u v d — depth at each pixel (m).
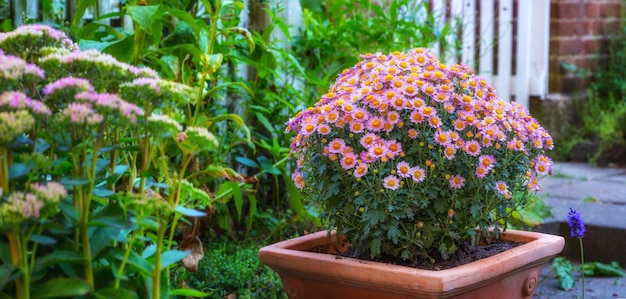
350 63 3.48
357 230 2.24
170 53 2.88
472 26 5.19
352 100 2.18
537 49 5.50
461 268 2.03
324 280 2.17
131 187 1.85
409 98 2.17
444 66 2.27
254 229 3.47
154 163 2.28
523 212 3.56
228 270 2.82
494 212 2.35
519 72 5.41
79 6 2.82
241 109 3.56
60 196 1.47
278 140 3.51
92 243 1.61
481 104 2.21
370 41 3.65
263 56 3.26
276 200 3.73
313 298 2.23
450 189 2.18
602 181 4.71
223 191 2.78
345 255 2.34
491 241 2.52
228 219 3.30
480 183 2.15
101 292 1.56
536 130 2.29
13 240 1.49
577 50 5.72
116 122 1.68
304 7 3.47
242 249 3.06
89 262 1.57
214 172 2.28
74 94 1.57
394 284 2.02
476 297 2.11
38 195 1.45
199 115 2.86
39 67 1.71
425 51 2.40
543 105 5.50
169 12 2.59
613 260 3.55
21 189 1.65
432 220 2.19
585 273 3.41
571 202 4.07
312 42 3.67
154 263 1.77
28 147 1.67
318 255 2.20
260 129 3.60
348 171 2.17
